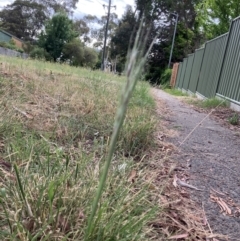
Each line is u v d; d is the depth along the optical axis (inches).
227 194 59.2
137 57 14.8
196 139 101.4
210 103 218.1
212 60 292.4
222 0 475.8
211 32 520.4
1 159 49.4
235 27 229.0
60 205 34.9
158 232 40.7
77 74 205.9
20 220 32.3
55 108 93.7
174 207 48.8
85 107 99.1
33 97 100.9
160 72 797.9
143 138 75.7
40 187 35.9
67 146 63.7
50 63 287.7
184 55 855.1
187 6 904.9
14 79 122.3
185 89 460.4
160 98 255.1
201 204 53.1
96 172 44.9
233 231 45.8
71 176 41.5
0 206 35.0
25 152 50.2
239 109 184.2
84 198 36.9
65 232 33.1
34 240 29.3
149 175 57.5
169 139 93.6
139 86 155.3
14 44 1080.8
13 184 38.9
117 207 35.7
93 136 75.7
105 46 770.2
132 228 32.8
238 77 199.5
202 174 67.8
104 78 178.2
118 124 15.3
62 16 928.3
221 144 100.3
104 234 31.2
